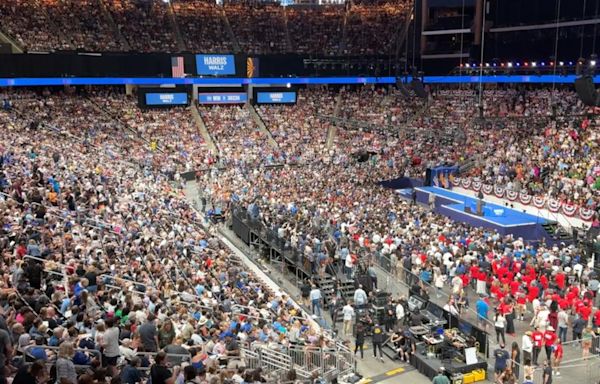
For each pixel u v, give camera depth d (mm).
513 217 38594
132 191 31734
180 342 13648
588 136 44375
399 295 25906
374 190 41906
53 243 18688
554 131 47312
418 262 26547
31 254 16922
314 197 38594
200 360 12484
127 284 17359
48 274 16125
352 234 30484
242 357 15180
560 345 20406
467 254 27234
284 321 20453
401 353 22062
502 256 26891
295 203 36375
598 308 24328
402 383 20250
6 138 38281
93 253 19094
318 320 23734
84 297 14125
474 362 20547
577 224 36625
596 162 40188
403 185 48375
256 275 27797
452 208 41250
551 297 22688
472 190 45469
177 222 29000
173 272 20656
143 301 16266
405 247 28016
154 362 11461
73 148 42375
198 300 18828
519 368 20469
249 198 37469
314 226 31422
